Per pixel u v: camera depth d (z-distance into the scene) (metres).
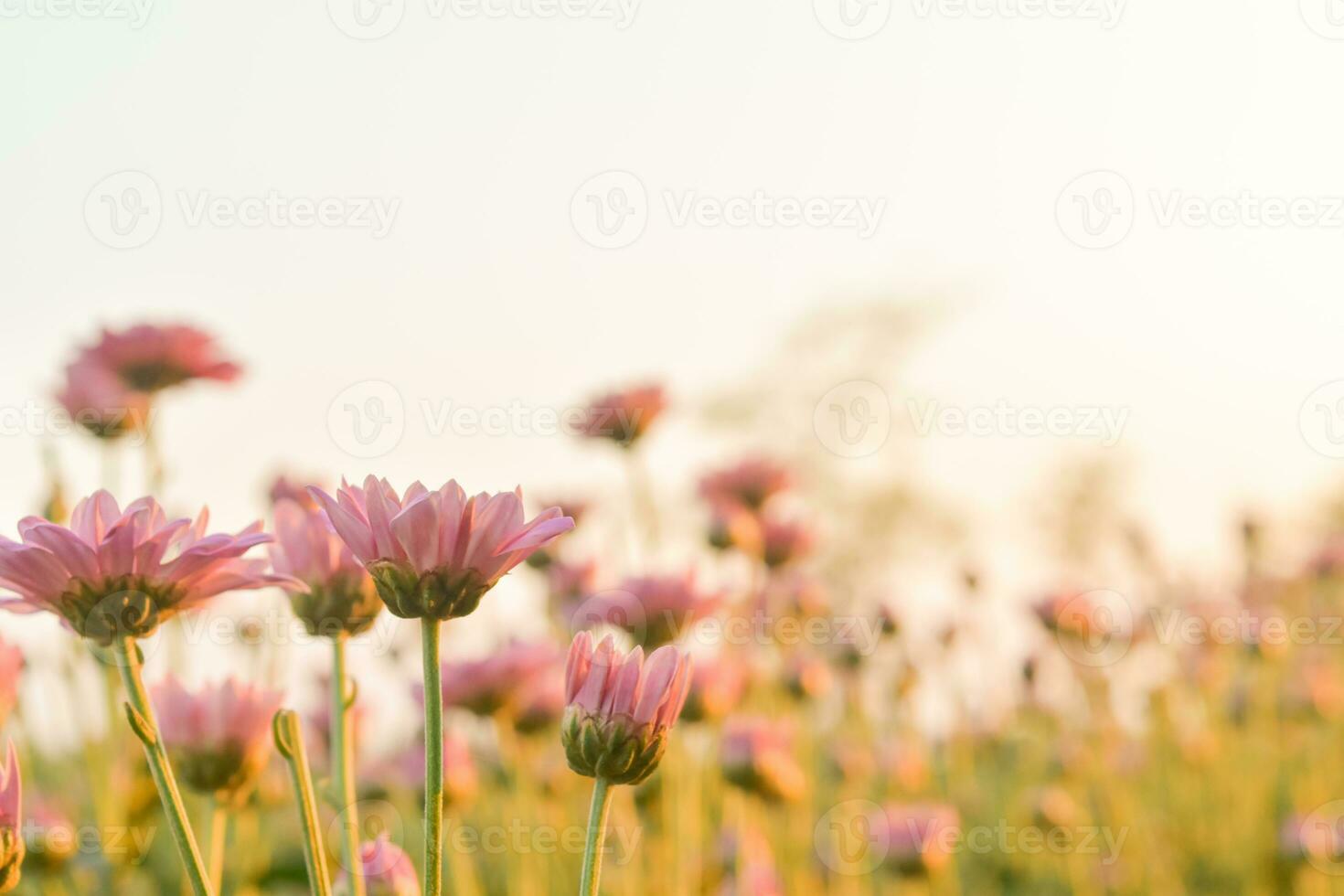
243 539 1.32
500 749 3.47
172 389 3.43
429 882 1.16
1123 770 5.66
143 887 3.15
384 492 1.27
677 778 3.12
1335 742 5.68
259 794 2.92
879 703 5.40
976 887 5.10
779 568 4.12
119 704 2.75
